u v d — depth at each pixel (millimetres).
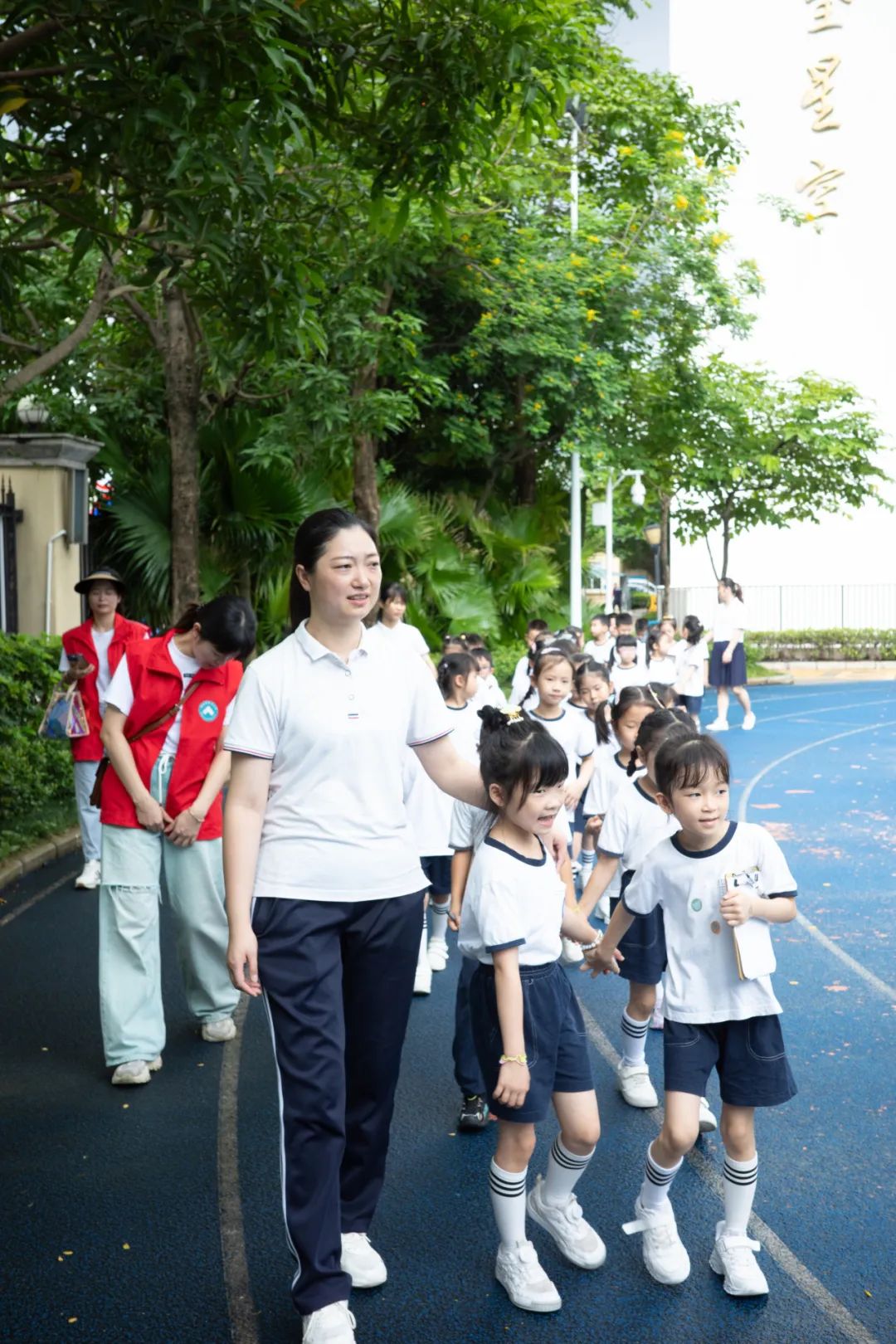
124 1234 3842
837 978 6305
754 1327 3287
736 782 13047
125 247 7250
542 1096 3416
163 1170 4293
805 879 8523
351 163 7102
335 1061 3184
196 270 6855
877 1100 4750
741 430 30203
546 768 3375
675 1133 3422
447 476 24688
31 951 6973
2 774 10031
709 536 34125
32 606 13945
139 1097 4953
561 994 3543
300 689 3285
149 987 5145
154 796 5176
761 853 3510
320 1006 3193
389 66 6125
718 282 22938
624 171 23234
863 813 11008
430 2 6031
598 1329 3289
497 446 23500
